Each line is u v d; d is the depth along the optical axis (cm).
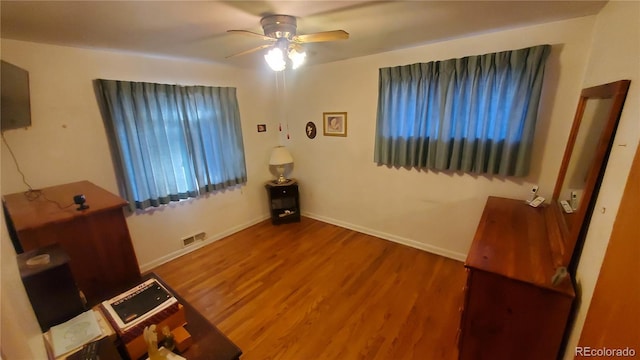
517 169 223
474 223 265
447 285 241
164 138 274
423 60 254
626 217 85
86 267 162
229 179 340
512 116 215
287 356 177
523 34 204
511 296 133
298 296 233
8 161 194
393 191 312
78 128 226
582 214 124
